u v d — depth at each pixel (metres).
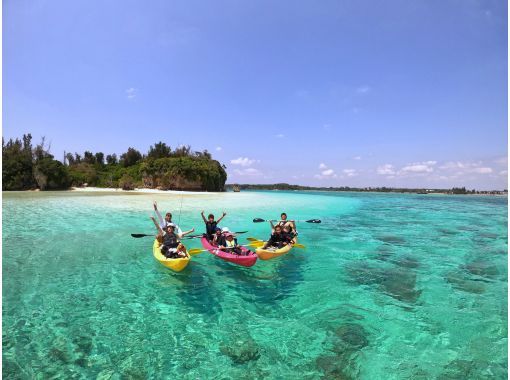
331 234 14.42
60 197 29.52
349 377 4.18
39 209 19.70
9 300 6.31
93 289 6.95
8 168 42.03
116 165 64.56
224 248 8.97
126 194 36.00
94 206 21.83
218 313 5.93
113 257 9.37
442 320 5.82
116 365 4.32
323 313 6.03
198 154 61.47
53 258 9.15
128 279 7.59
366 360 4.56
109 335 5.08
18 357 4.44
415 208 30.72
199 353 4.65
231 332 5.26
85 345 4.79
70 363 4.34
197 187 50.34
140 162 58.97
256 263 9.09
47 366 4.26
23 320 5.51
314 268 8.82
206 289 7.07
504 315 6.04
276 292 7.01
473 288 7.50
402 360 4.58
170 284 7.32
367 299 6.73
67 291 6.81
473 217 22.58
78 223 14.79
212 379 4.09
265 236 13.53
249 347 4.84
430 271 8.80
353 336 5.21
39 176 42.97
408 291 7.25
